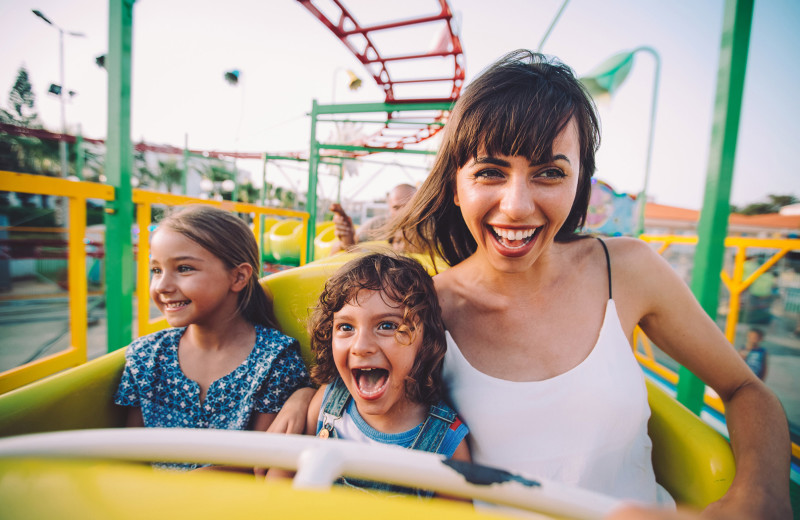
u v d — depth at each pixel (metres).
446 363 0.93
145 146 12.57
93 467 0.28
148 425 1.03
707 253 1.36
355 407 0.95
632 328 0.88
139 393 1.03
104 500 0.26
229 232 1.08
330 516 0.26
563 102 0.68
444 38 4.85
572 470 0.79
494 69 0.75
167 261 0.99
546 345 0.85
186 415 1.03
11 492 0.26
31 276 7.11
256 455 0.38
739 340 3.63
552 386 0.79
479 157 0.71
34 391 0.82
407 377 0.86
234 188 12.90
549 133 0.66
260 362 1.06
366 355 0.85
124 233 1.56
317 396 1.01
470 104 0.72
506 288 0.88
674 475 0.85
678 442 0.85
